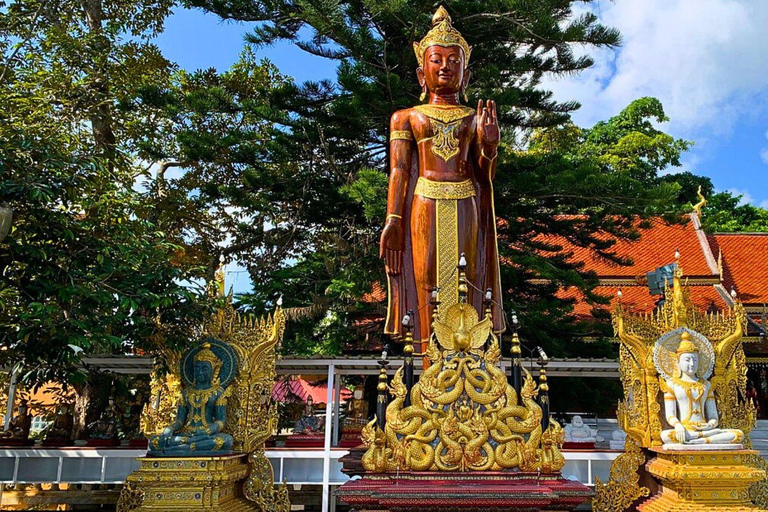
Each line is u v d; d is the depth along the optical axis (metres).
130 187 12.91
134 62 15.74
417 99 14.39
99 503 11.70
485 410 6.45
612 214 15.77
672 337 8.52
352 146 16.19
